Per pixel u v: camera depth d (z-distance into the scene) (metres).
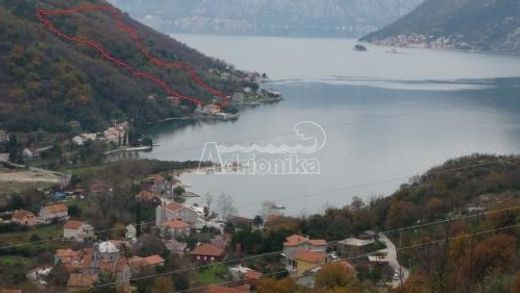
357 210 142.00
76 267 116.38
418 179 161.75
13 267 121.62
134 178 181.25
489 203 132.00
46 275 115.31
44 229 146.00
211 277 115.25
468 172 155.00
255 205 162.62
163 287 108.00
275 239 127.31
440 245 82.25
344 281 102.06
